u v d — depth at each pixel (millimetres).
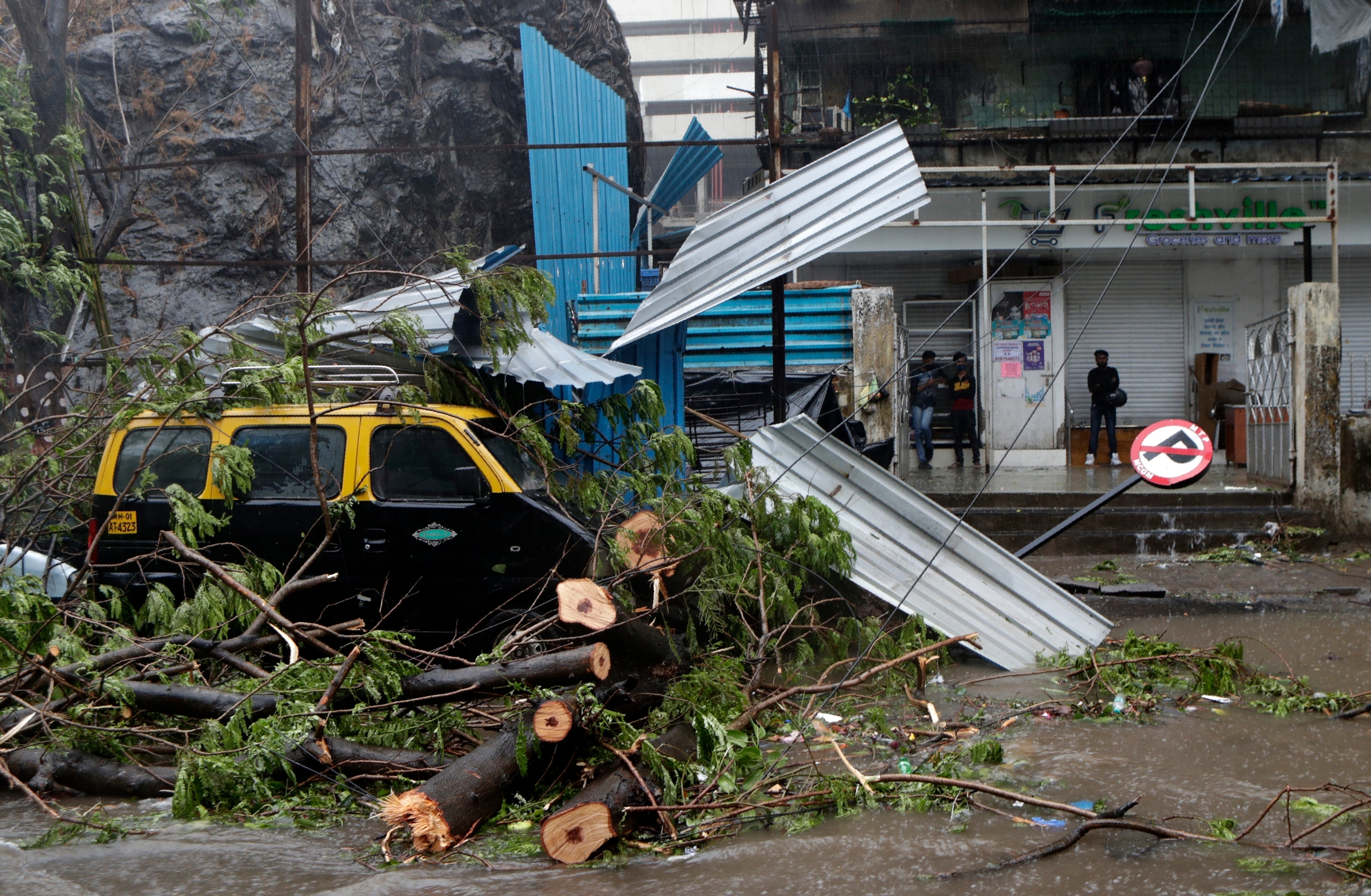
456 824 3668
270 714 4391
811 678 6059
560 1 18422
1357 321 17234
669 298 7516
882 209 7113
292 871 3545
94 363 9867
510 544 6145
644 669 4648
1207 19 16000
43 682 4707
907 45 16250
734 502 5895
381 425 6465
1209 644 6957
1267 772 4344
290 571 6332
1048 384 16766
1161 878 3277
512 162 17953
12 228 8922
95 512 6633
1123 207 15195
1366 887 3168
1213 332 17375
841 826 3840
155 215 15469
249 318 8188
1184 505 11555
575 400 7789
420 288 7570
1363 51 14625
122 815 4195
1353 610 8102
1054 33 16172
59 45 9547
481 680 4223
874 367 11016
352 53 16406
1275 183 14844
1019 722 5199
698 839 3732
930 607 6551
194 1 13703
